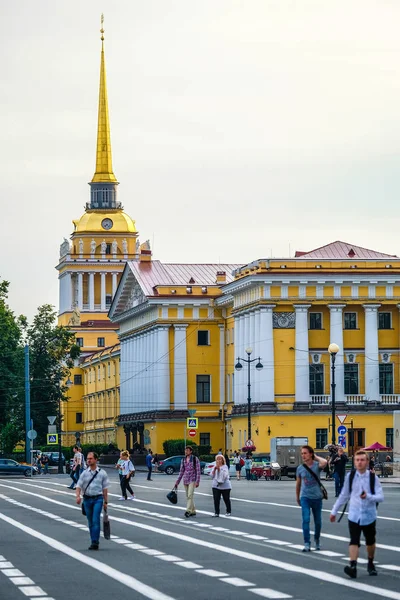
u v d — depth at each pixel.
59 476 109.56
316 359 109.19
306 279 108.06
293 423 106.88
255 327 109.56
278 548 29.72
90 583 23.25
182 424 126.19
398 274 109.62
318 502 29.05
